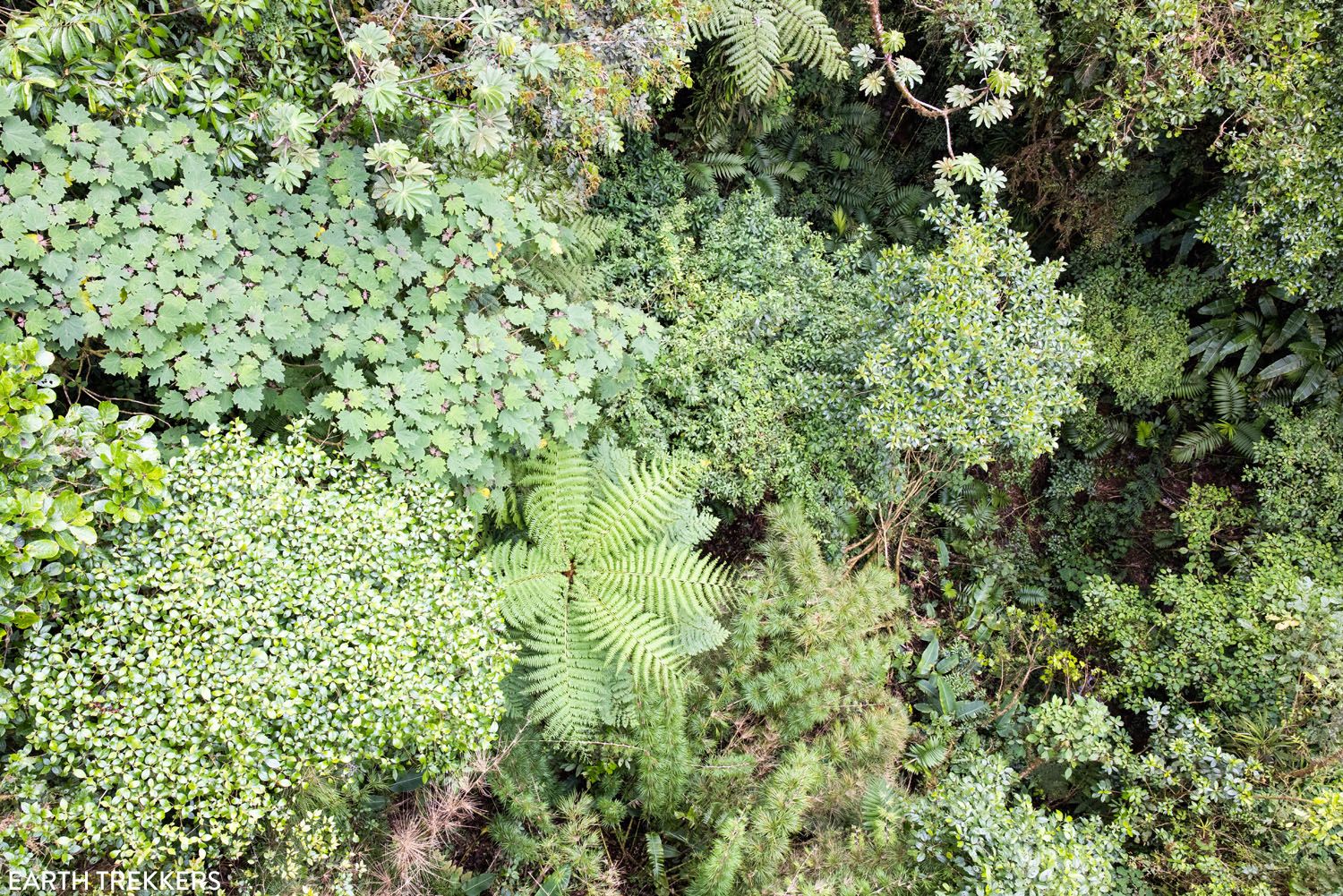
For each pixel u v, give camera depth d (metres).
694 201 5.30
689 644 3.96
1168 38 4.50
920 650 5.66
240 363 2.75
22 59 2.48
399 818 3.36
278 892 2.73
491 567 3.24
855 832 3.81
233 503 2.71
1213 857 4.25
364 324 3.01
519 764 3.55
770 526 4.61
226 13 2.72
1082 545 6.65
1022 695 5.56
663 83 3.94
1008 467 6.67
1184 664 5.16
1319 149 4.76
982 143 6.40
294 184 2.77
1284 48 4.57
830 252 6.13
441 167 3.27
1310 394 6.06
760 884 3.41
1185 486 6.62
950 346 4.57
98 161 2.56
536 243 3.65
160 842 2.51
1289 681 4.66
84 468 2.44
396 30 3.11
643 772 3.60
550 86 3.24
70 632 2.39
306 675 2.64
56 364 2.79
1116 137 4.98
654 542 3.90
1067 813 5.13
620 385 3.86
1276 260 5.35
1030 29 4.74
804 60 4.73
